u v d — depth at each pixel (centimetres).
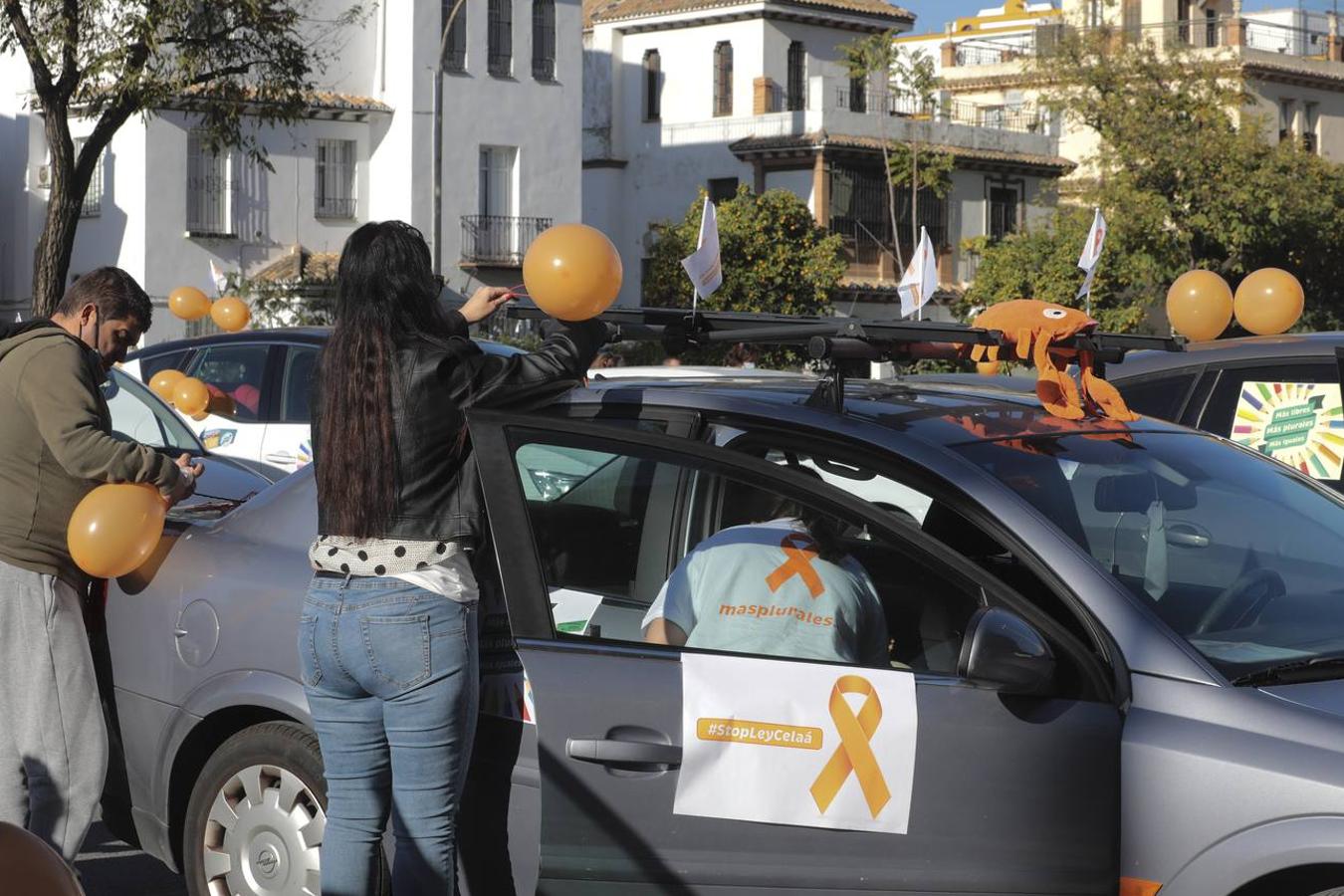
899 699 357
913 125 4719
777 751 361
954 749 353
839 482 392
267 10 2498
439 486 377
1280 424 675
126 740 464
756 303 3966
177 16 2334
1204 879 337
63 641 450
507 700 392
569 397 413
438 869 375
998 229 5041
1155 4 5778
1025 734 351
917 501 390
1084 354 431
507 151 3938
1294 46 6216
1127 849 348
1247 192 4109
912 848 355
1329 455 662
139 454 450
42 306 2425
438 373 375
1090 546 376
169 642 452
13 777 448
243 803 437
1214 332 732
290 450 1042
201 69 2512
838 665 365
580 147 4044
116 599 468
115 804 473
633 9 4966
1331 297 4409
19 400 446
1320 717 341
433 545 374
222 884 444
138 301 477
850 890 358
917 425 400
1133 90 4303
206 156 3497
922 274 677
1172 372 709
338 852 388
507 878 389
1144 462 413
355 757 388
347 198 3731
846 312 4575
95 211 3534
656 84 4962
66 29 2331
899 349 411
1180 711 349
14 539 446
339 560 375
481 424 385
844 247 4634
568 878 372
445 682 372
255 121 3519
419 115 3706
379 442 371
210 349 1101
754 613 377
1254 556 396
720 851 363
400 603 370
